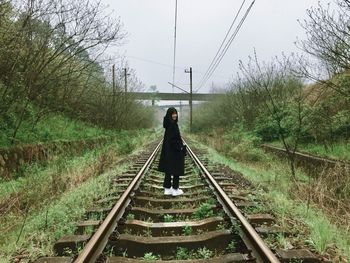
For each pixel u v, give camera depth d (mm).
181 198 8453
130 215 6473
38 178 9617
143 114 49625
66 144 15586
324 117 14148
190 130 53531
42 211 7172
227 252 4914
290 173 10984
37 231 5746
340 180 7852
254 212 6871
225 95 35406
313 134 14633
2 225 6293
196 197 8352
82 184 9758
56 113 20109
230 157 17906
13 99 13008
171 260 4453
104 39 17438
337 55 10766
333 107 14094
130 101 34062
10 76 12508
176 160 8758
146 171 12242
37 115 15656
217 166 14078
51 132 16078
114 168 13680
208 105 46281
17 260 4680
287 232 5414
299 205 7160
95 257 4414
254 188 9391
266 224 6090
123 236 5191
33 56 14828
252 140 18953
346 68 10859
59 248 5023
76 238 5180
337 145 13234
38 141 13734
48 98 18266
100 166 13031
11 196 7883
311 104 14977
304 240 5129
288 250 4605
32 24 14133
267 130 19719
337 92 13219
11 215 6859
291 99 17047
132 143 24562
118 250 4980
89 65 20984
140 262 4371
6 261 4531
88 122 25969
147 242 5055
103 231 5078
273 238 5238
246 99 23938
